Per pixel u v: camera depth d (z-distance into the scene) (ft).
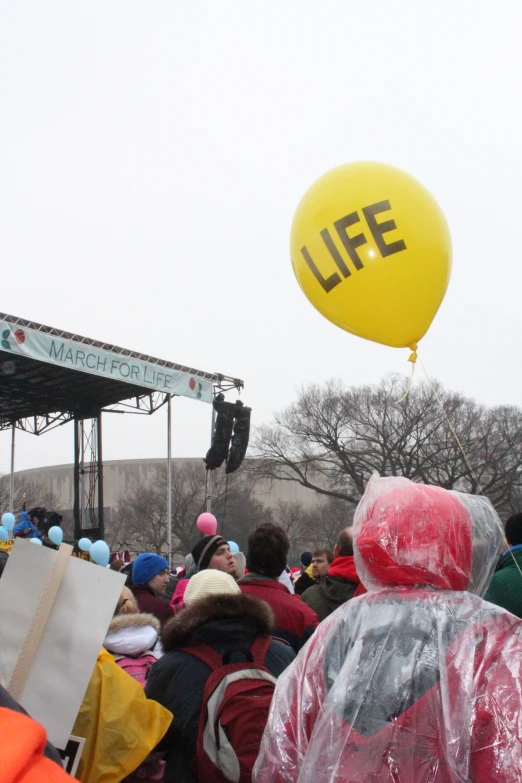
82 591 6.02
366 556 5.47
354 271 10.44
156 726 6.76
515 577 10.28
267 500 132.36
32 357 39.96
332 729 4.75
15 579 5.94
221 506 127.13
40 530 48.62
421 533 5.30
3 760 2.33
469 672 4.64
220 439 50.37
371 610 5.20
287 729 5.21
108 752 6.49
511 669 4.60
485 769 4.36
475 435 99.81
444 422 99.81
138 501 127.95
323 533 126.62
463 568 5.36
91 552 20.71
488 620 4.95
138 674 8.80
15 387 55.93
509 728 4.39
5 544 30.78
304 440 108.47
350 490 118.83
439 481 102.53
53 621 5.93
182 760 7.13
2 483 144.66
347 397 104.06
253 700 6.88
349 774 4.55
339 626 5.34
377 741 4.57
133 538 126.82
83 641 5.91
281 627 10.23
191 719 6.99
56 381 55.16
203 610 7.44
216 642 7.39
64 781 2.45
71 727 5.77
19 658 5.75
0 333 38.52
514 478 99.60
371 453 104.99
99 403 59.26
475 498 5.92
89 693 6.59
